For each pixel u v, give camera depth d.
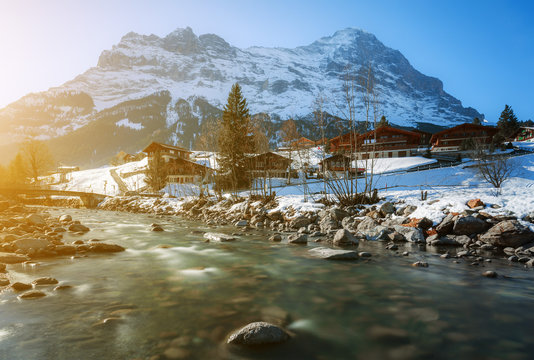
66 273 6.84
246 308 4.96
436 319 4.61
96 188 75.81
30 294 5.29
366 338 3.99
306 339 3.94
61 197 65.38
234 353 3.54
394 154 69.50
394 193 22.19
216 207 26.38
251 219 19.09
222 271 7.26
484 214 12.02
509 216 11.45
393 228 13.16
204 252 9.56
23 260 7.93
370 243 11.59
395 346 3.79
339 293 5.75
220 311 4.81
